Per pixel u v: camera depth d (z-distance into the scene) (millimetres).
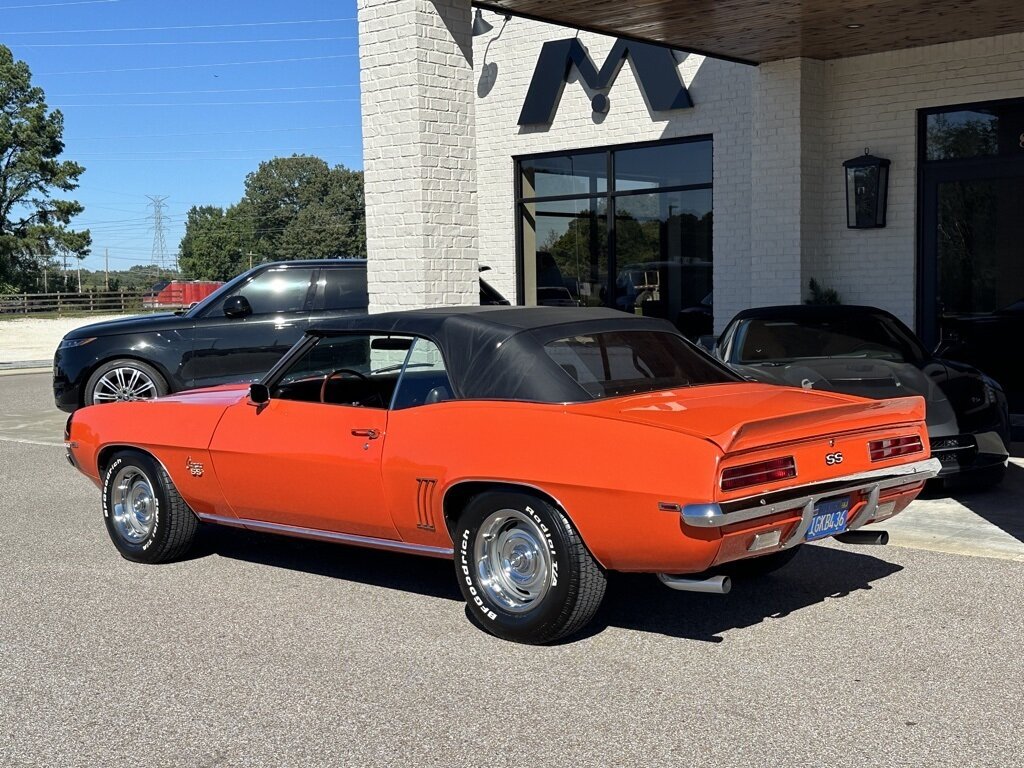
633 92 14570
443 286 9602
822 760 3658
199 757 3826
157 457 6410
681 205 14422
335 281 12414
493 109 16000
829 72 12586
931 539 6652
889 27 10992
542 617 4812
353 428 5492
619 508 4520
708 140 14094
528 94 15500
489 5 9938
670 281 14633
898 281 12320
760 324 9219
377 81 9594
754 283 12906
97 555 6867
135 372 11953
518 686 4434
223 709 4258
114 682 4586
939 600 5449
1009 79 11391
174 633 5230
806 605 5445
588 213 15367
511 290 16078
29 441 12102
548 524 4750
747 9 10211
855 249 12609
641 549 4539
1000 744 3754
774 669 4551
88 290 78875
